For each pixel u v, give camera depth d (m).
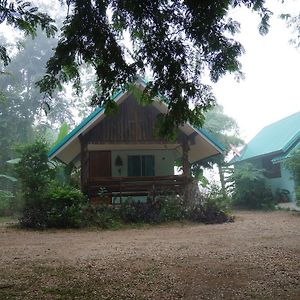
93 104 5.54
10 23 5.00
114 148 17.14
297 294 4.20
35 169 13.81
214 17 4.69
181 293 4.37
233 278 4.91
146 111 15.77
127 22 4.88
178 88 5.14
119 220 12.52
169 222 12.73
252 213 17.39
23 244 8.55
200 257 6.32
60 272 5.48
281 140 20.91
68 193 12.57
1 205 19.09
